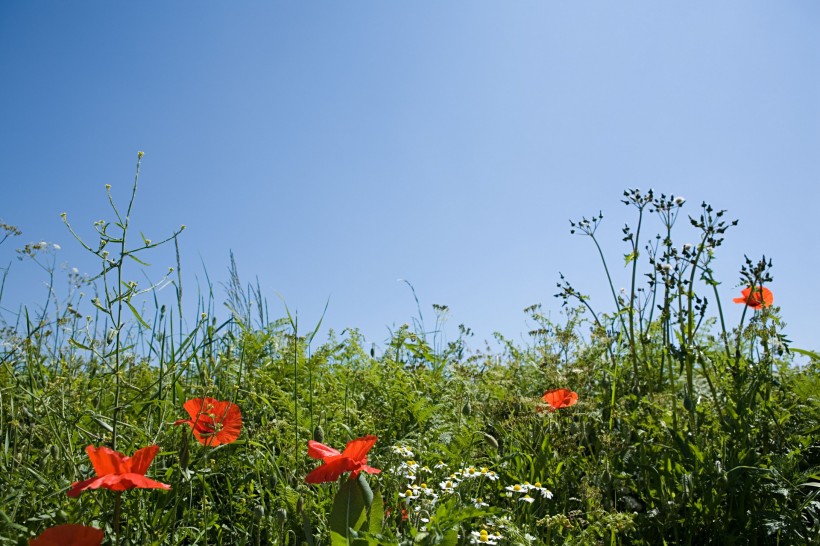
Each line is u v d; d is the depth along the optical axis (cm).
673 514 93
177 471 84
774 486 94
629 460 109
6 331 101
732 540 92
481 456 120
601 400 130
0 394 85
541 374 153
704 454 99
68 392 91
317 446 72
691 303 118
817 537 87
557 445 118
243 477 96
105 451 62
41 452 88
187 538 85
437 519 69
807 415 110
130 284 83
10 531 68
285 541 82
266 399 107
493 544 76
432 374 150
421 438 113
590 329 142
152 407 93
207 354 112
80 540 59
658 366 139
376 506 72
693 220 118
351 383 132
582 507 102
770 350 111
